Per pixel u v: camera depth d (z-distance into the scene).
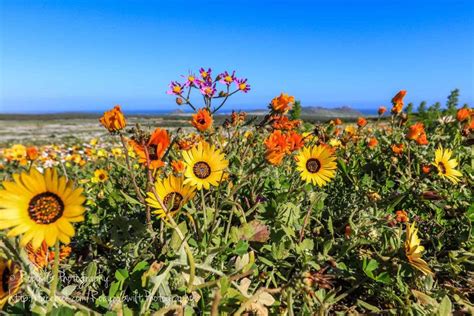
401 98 3.44
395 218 1.87
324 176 2.00
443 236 2.02
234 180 2.06
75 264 1.59
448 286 1.58
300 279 1.17
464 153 3.03
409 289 1.47
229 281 1.27
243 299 1.21
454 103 28.66
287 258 1.67
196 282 1.28
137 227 1.51
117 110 1.37
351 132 3.59
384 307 1.51
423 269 1.42
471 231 1.91
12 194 0.87
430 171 2.12
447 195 2.24
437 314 1.27
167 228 1.58
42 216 0.88
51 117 104.44
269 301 1.27
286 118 2.28
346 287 1.62
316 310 1.29
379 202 2.15
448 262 1.79
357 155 3.28
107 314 1.09
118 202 2.03
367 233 1.70
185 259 1.29
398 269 1.47
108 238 1.79
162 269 1.32
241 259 1.43
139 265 1.35
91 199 2.36
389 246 1.61
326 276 1.30
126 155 1.40
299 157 2.03
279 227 1.75
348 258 1.67
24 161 5.50
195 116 1.90
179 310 1.16
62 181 0.88
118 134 1.38
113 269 1.56
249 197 2.04
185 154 1.53
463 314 1.40
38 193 0.88
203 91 2.24
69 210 0.87
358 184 2.49
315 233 1.91
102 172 3.29
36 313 1.01
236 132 2.24
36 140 19.50
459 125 3.42
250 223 1.68
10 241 1.01
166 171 2.13
